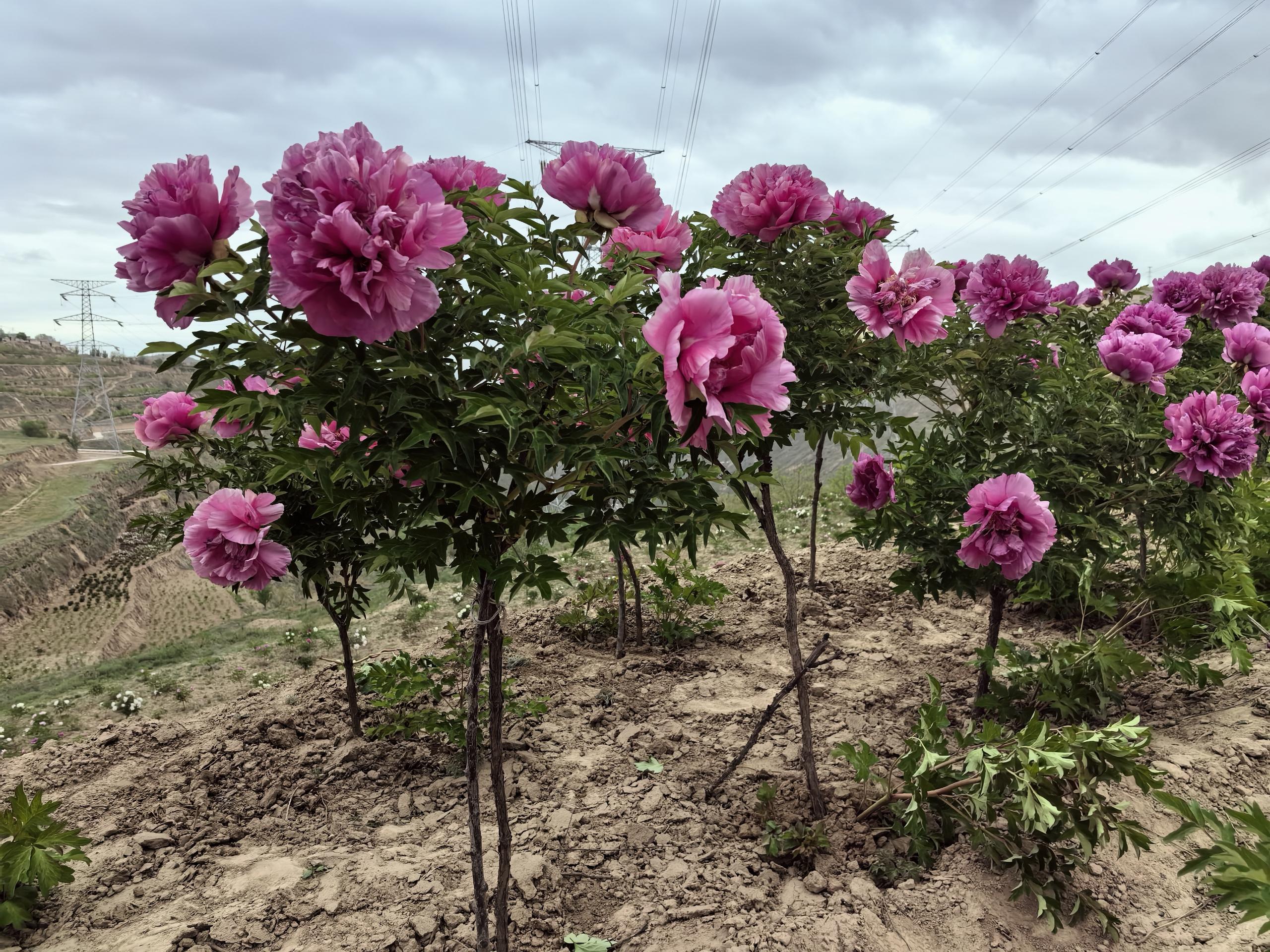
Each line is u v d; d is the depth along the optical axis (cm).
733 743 393
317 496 336
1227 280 446
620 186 174
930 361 312
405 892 284
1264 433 334
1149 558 499
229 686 733
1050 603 514
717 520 171
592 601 601
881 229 306
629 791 349
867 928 252
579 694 460
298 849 326
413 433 139
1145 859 286
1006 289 310
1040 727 257
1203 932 252
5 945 272
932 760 274
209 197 124
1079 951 248
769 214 258
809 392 268
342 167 115
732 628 568
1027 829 254
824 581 641
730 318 123
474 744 219
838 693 446
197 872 311
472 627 612
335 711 461
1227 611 333
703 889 283
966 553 293
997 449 346
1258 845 141
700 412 129
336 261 115
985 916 260
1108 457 336
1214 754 341
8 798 380
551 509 185
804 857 300
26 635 2944
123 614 3228
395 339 147
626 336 155
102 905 290
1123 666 320
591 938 260
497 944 232
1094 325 454
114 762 413
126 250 126
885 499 368
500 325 162
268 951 258
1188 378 399
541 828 321
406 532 169
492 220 162
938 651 496
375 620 832
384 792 371
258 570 270
